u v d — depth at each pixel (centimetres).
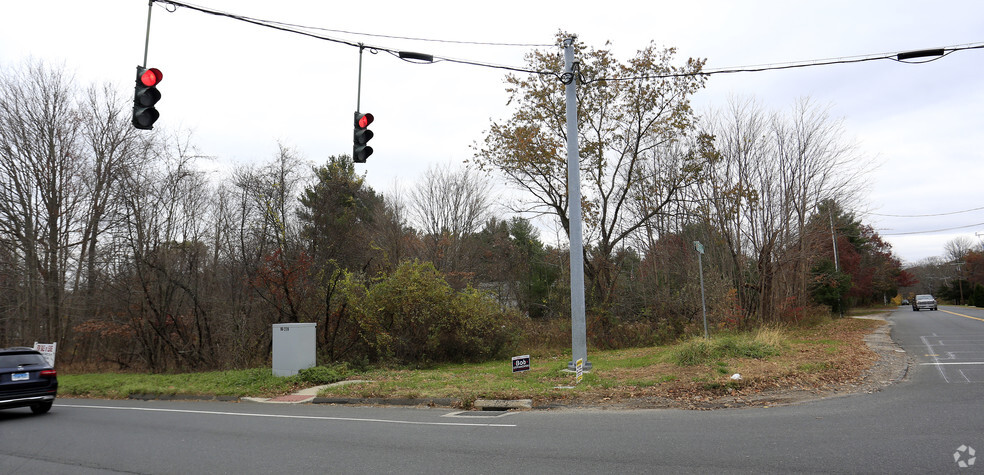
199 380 1773
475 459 698
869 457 630
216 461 742
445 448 770
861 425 802
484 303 2183
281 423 1049
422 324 2039
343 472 659
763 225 2647
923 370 1339
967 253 8588
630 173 2583
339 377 1661
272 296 2184
